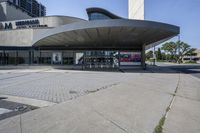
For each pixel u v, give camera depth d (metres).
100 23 19.78
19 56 35.97
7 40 39.41
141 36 25.25
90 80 14.78
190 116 5.78
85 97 8.21
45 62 35.31
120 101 7.52
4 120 5.29
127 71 24.83
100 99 7.83
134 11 48.97
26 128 4.73
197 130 4.72
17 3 95.06
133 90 10.02
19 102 7.46
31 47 35.41
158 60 101.38
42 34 26.56
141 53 30.77
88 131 4.59
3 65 33.94
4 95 8.91
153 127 4.88
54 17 42.41
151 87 11.16
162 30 21.14
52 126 4.88
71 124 5.02
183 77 17.25
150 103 7.28
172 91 9.98
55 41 29.88
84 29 20.84
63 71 24.98
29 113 5.91
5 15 52.53
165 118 5.55
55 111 6.11
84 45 33.66
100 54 32.84
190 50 83.19
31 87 11.35
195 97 8.59
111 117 5.59
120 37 26.03
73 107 6.59
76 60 34.41
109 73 21.56
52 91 9.89
